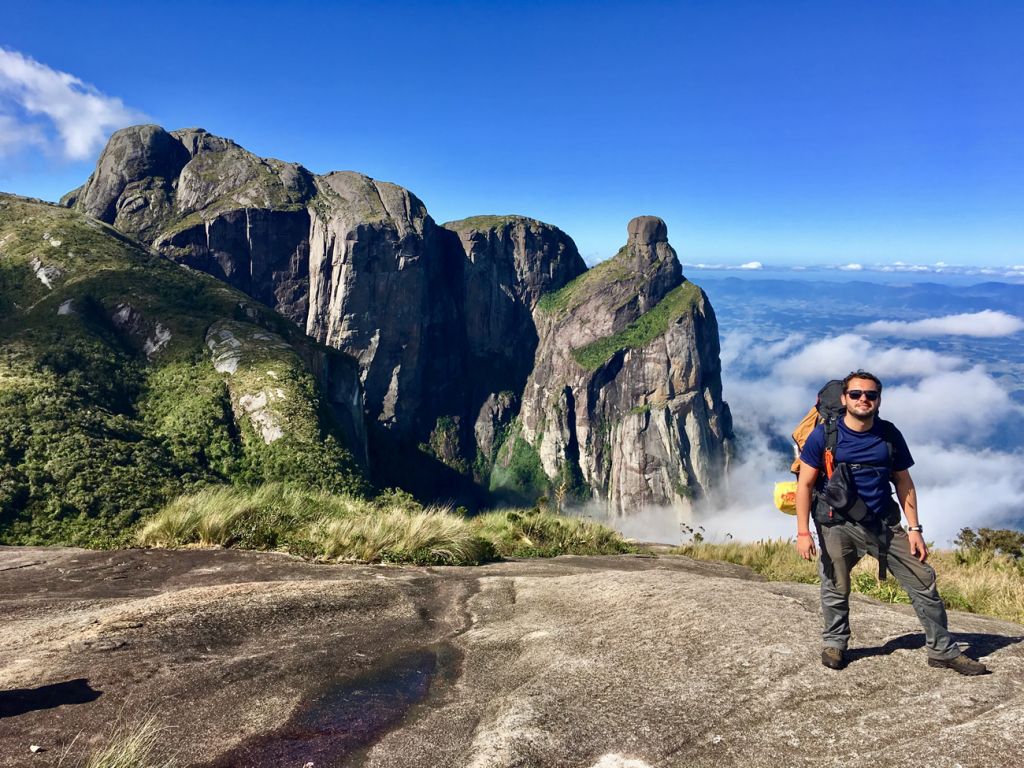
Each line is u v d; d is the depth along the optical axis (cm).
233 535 924
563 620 543
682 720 334
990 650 394
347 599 586
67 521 4797
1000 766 264
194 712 353
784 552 1448
